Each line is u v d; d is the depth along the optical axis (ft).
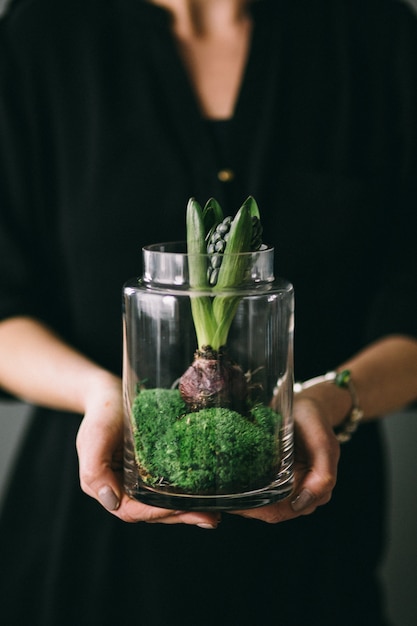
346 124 4.21
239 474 2.67
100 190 4.11
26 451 4.38
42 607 4.27
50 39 4.19
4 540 4.34
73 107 4.19
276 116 4.15
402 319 4.08
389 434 6.12
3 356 3.85
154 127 4.09
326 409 3.43
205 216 2.78
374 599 4.35
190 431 2.66
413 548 6.20
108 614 4.13
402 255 4.27
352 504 4.22
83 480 2.88
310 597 4.15
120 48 4.17
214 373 2.64
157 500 2.71
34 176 4.24
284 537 4.09
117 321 4.18
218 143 4.13
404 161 4.31
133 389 2.76
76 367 3.66
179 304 2.65
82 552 4.17
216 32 4.19
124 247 4.12
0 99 4.16
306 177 4.16
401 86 4.29
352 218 4.15
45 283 4.32
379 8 4.34
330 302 4.21
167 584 4.08
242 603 4.08
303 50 4.22
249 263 2.67
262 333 2.68
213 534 4.05
